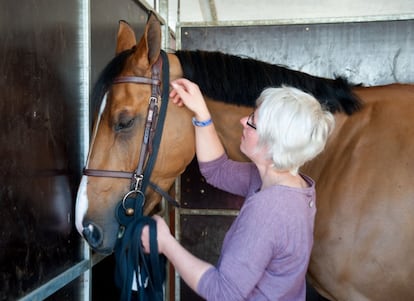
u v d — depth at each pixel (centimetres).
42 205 103
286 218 80
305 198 86
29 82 97
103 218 110
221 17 380
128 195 111
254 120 90
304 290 92
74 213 123
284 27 208
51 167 108
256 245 78
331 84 130
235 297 78
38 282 101
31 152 98
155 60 114
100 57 140
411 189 108
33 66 99
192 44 216
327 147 125
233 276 78
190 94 114
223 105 128
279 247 80
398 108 120
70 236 120
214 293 79
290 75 128
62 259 115
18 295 92
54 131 110
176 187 217
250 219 81
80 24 126
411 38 199
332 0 338
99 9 139
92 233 109
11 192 89
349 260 113
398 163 111
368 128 121
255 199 83
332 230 115
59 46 113
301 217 83
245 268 78
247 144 92
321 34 206
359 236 111
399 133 114
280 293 83
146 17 194
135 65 114
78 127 126
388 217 108
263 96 90
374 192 111
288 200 83
